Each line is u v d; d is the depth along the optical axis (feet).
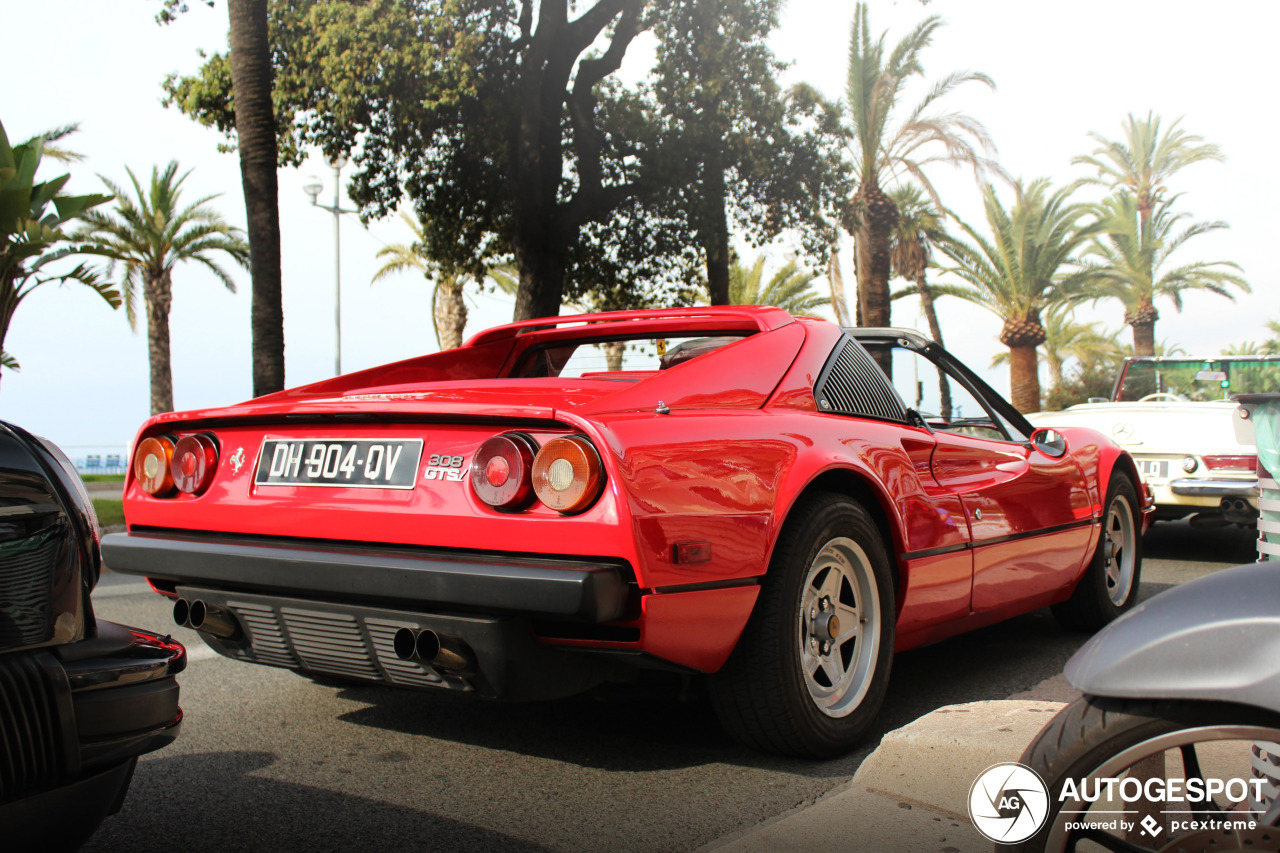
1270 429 6.33
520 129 50.42
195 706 10.68
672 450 7.40
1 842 5.08
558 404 7.96
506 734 9.61
